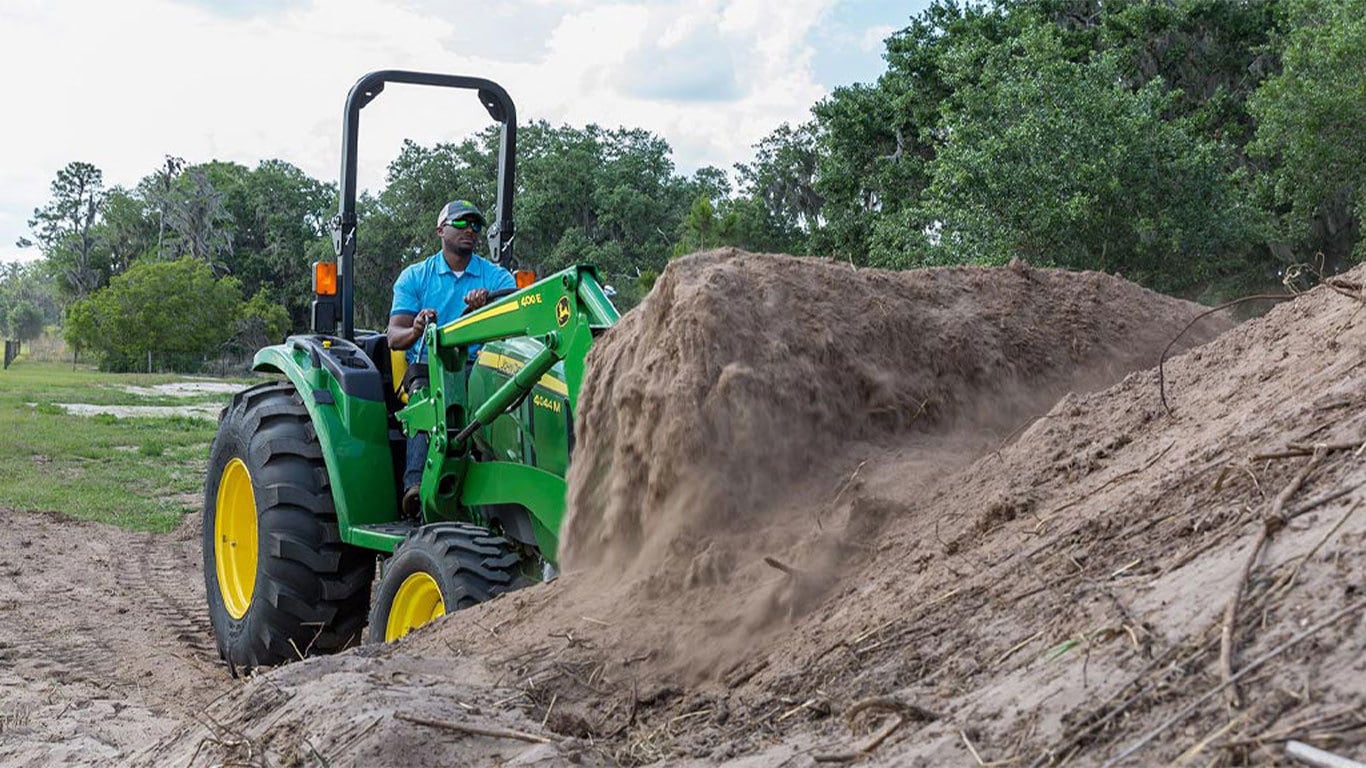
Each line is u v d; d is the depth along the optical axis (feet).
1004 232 65.31
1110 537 9.22
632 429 13.57
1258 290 77.30
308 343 21.53
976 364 15.26
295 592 20.79
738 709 10.02
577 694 11.37
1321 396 9.53
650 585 12.69
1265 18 90.17
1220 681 6.50
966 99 71.61
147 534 39.63
